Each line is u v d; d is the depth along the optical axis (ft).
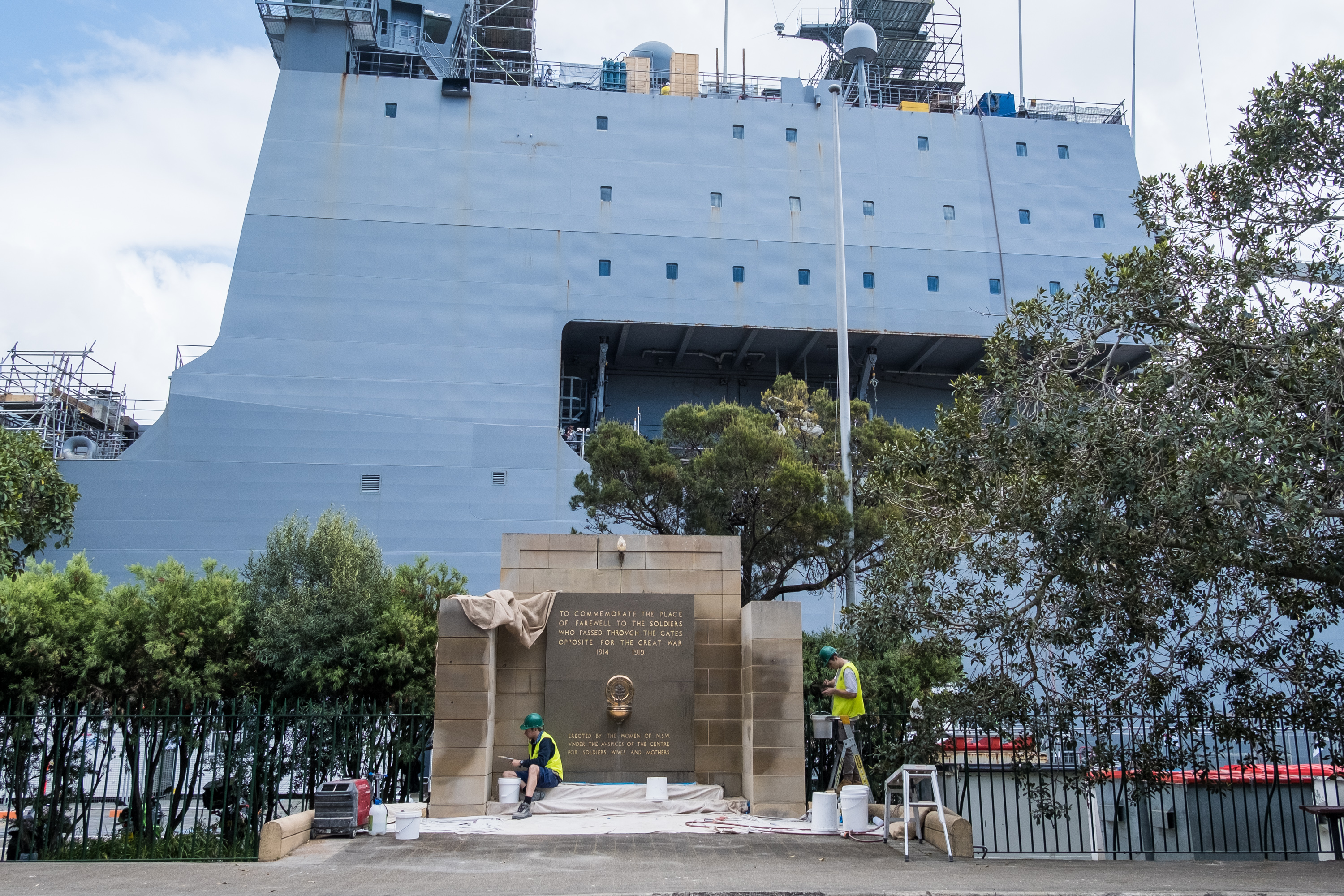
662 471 66.74
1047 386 37.27
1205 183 38.70
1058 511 35.65
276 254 108.68
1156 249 37.42
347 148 113.29
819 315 117.50
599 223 115.96
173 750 52.90
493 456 106.32
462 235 112.88
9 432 49.37
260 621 50.49
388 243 111.14
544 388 110.01
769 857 33.14
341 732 46.62
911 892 27.45
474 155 115.55
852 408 75.51
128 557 99.04
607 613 44.21
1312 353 34.17
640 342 122.31
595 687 43.52
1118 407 34.42
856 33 131.03
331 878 29.66
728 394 132.77
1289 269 36.01
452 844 35.37
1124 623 38.40
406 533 102.99
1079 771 39.86
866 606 41.29
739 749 44.01
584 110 119.55
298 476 103.09
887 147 124.26
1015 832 49.62
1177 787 50.08
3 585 48.21
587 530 81.41
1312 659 39.37
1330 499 32.63
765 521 65.26
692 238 117.29
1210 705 39.96
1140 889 28.25
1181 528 33.83
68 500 50.57
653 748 43.16
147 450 101.96
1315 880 30.32
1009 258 122.52
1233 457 30.63
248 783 48.14
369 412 105.91
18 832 41.63
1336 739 39.14
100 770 45.83
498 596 42.86
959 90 144.36
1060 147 127.54
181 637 49.47
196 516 100.68
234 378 104.73
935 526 40.52
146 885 29.09
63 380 108.17
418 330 109.19
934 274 120.67
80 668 47.78
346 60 119.65
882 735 45.96
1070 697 40.04
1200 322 36.50
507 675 44.19
